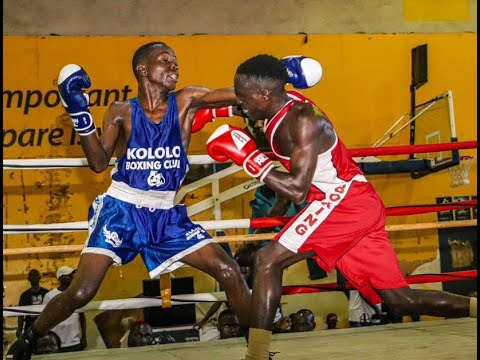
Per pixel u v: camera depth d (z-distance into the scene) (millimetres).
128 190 2861
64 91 2625
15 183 5824
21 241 5793
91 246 2805
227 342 3834
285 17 6375
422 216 6375
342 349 3328
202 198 6086
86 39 5996
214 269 2904
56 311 2797
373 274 2682
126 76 6035
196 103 2934
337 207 2672
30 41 5922
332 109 6340
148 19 6129
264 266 2623
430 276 4031
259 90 2633
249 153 2643
